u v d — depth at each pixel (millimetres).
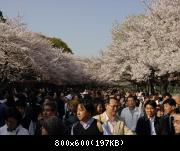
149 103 11016
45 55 52031
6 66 38812
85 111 8789
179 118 7656
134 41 45812
